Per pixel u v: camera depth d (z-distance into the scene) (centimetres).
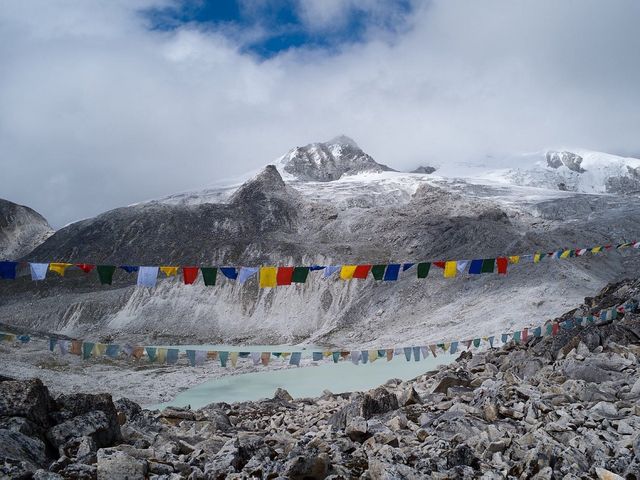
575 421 1187
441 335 6297
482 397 1520
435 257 9812
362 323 8100
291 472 920
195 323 9038
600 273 8550
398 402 1703
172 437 1248
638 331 2073
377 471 927
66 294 10956
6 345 4966
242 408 2144
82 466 911
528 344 2556
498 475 934
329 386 4244
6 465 854
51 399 1146
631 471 888
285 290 9512
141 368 5253
